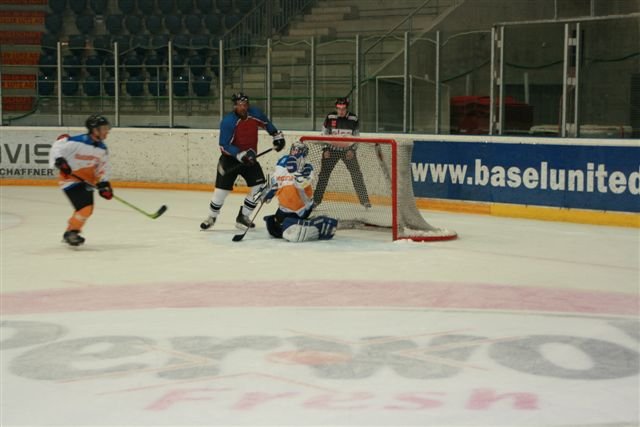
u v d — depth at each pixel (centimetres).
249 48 3478
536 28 3084
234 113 2147
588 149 2366
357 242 2033
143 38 4350
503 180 2531
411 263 1753
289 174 2023
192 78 3444
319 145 2205
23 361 1071
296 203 2031
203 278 1591
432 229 2108
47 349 1124
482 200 2583
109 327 1234
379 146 2142
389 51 3150
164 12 4572
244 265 1727
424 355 1087
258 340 1158
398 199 2044
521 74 2942
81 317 1296
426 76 3069
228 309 1341
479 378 995
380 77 2992
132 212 2627
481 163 2575
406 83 2831
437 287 1512
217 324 1245
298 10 4091
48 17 4612
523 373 1015
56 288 1509
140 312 1325
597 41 2959
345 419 860
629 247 1980
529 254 1877
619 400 918
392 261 1777
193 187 3294
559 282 1566
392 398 923
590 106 2814
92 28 4581
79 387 968
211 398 925
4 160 3453
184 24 4491
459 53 3108
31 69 3678
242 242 2033
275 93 3253
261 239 2081
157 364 1053
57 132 3425
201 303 1384
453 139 2633
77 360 1074
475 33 3053
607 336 1184
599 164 2350
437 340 1159
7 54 4500
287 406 898
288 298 1419
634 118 2638
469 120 2870
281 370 1024
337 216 2216
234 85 3406
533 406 898
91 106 3534
